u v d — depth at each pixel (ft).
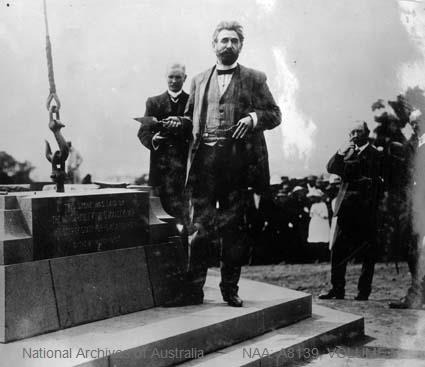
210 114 15.97
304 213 25.81
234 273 15.69
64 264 13.38
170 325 13.57
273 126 16.14
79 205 13.92
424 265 21.93
